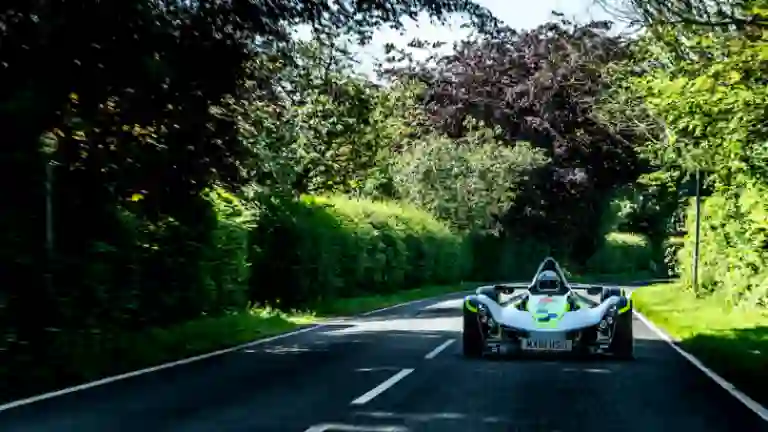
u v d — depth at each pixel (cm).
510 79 5031
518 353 1354
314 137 2628
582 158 5366
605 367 1269
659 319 2275
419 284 4353
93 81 1244
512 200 5322
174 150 1534
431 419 841
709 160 1812
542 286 1442
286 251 2602
